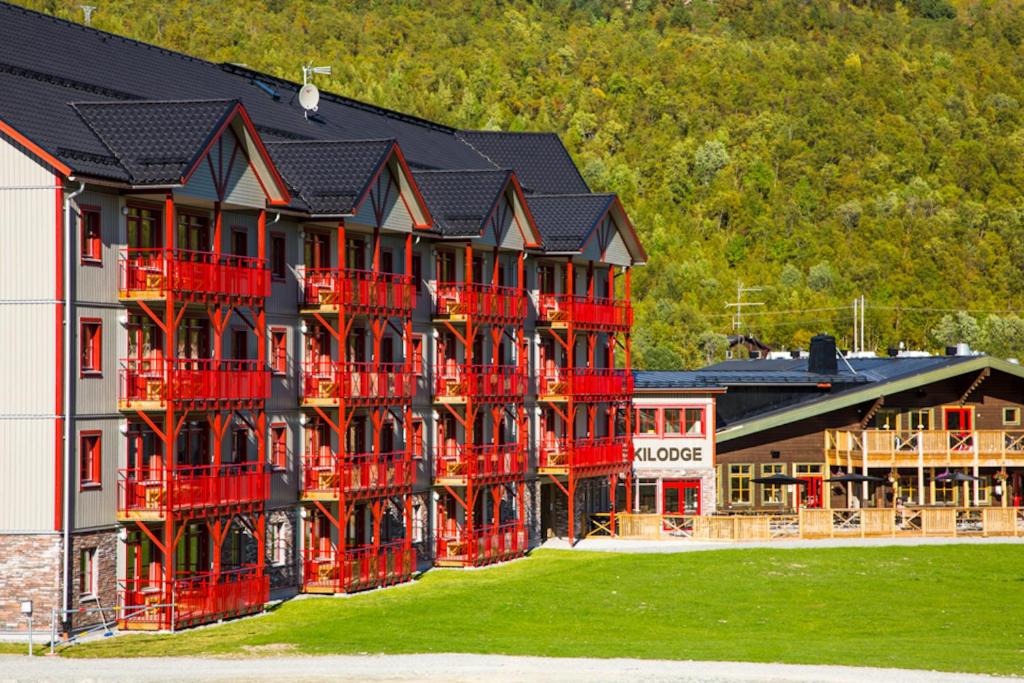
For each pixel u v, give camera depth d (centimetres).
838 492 9769
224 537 6094
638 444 9638
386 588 6906
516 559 8056
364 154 6850
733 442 9706
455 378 7900
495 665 4934
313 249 6862
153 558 5872
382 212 7000
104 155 5625
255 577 6100
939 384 9775
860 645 5594
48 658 5031
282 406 6631
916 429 9769
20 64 5894
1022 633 6041
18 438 5441
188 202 5888
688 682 4678
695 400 9656
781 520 9344
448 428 7919
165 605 5534
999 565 7950
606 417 9725
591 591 6912
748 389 10075
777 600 6806
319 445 6900
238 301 5988
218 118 5794
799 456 9750
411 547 7275
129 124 5781
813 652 5338
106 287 5634
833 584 7269
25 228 5444
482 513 8138
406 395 7162
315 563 6706
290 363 6694
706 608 6569
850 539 8950
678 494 9650
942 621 6334
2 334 5459
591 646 5419
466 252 7738
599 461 8906
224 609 5891
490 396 7906
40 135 5447
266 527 6494
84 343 5547
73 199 5462
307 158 6844
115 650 5188
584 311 8856
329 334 6944
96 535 5569
